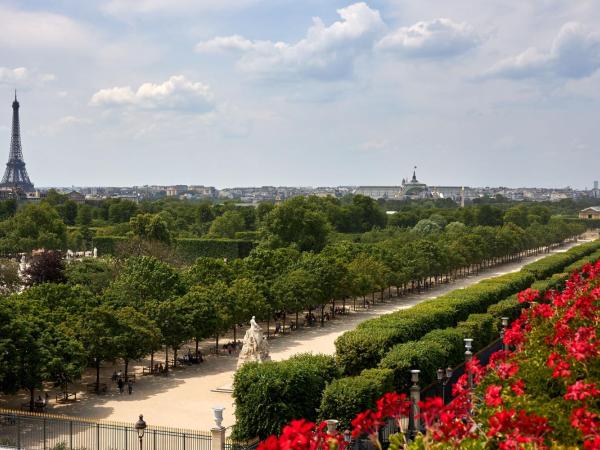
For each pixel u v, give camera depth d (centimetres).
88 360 8125
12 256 19950
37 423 6669
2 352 6738
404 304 16112
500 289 12050
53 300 9275
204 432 6412
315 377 6256
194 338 10362
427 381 7119
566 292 6512
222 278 12544
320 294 12912
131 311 8819
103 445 6031
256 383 6009
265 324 13312
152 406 7550
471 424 2603
